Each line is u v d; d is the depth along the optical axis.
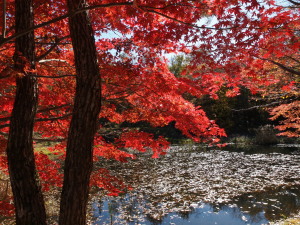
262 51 5.47
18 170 2.91
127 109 4.77
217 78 4.73
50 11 3.98
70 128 2.98
